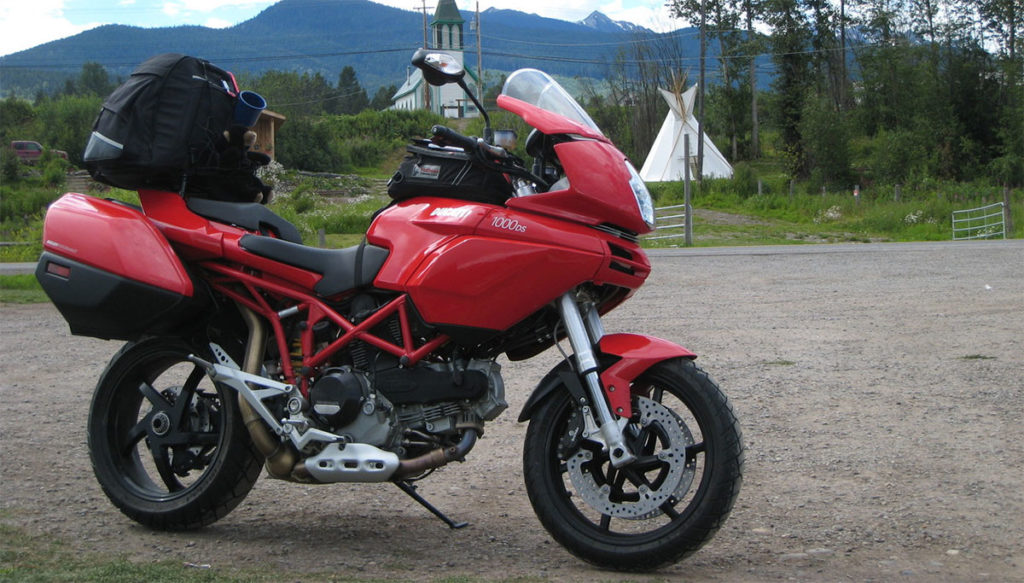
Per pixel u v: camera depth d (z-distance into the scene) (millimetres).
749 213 42719
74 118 66812
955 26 67375
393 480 3693
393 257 3732
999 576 3504
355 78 151500
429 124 78562
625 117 82812
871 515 4191
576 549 3600
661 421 3525
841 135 61906
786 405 6184
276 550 3844
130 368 4238
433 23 107125
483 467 5074
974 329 8977
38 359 8344
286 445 3811
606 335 3748
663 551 3467
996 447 5148
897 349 8070
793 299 11773
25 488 4660
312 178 53625
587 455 3623
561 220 3646
